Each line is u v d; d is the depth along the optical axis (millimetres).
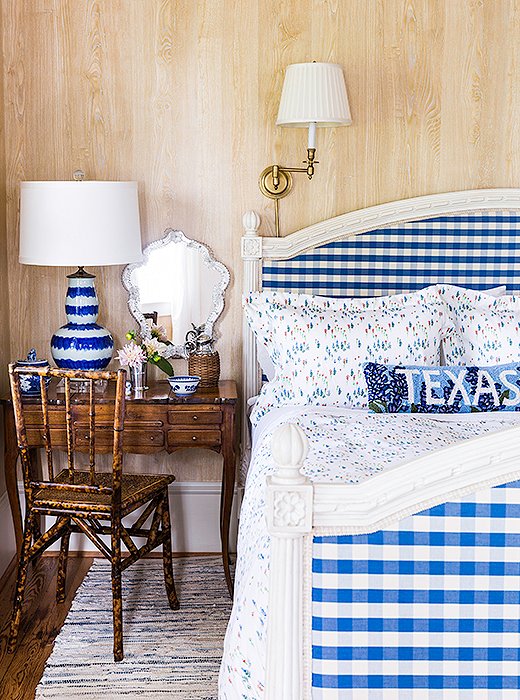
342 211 3721
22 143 3680
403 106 3666
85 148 3688
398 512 1771
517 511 1770
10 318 3771
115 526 2969
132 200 3357
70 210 3215
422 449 2508
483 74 3650
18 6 3602
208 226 3738
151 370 3787
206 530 3891
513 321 3383
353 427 2754
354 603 1806
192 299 3768
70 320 3512
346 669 1828
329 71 3395
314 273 3688
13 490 3410
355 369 3227
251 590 2033
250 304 3379
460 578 1797
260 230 3738
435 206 3645
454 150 3689
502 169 3701
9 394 3693
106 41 3631
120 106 3668
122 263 3305
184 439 3377
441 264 3686
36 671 2867
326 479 2191
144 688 2766
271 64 3648
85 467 3881
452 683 1835
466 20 3621
